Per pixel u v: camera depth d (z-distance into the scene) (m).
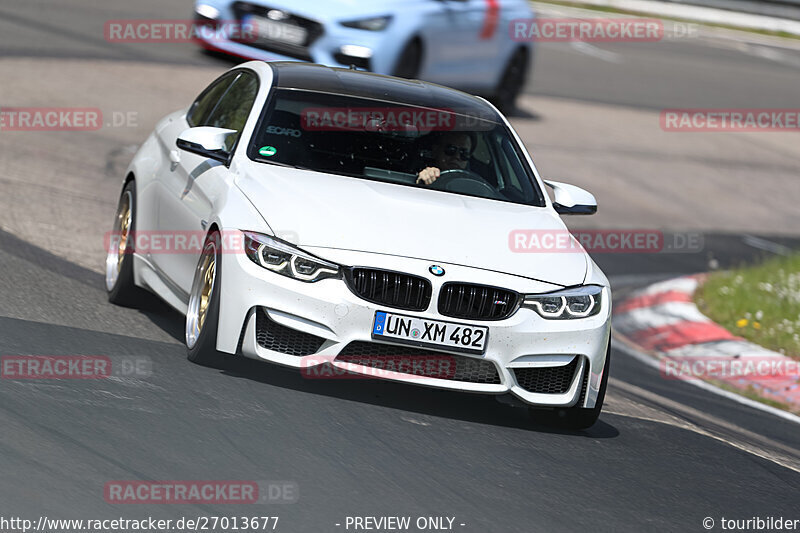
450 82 55.75
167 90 50.22
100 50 54.47
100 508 14.13
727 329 37.47
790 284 44.22
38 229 31.30
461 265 20.47
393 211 21.53
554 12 101.75
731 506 18.58
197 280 21.88
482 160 24.52
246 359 21.59
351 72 26.55
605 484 18.53
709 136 71.94
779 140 75.81
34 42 53.41
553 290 20.88
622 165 60.53
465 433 20.05
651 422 24.08
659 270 46.16
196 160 24.20
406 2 51.88
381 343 20.03
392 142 23.98
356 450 17.83
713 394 30.20
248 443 17.22
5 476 14.55
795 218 61.41
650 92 77.81
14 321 22.02
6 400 17.16
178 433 17.09
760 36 110.38
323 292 19.94
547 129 62.72
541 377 21.05
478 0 56.72
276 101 24.22
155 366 20.53
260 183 21.84
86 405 17.59
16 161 38.25
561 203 24.86
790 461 23.05
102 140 42.81
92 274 28.34
